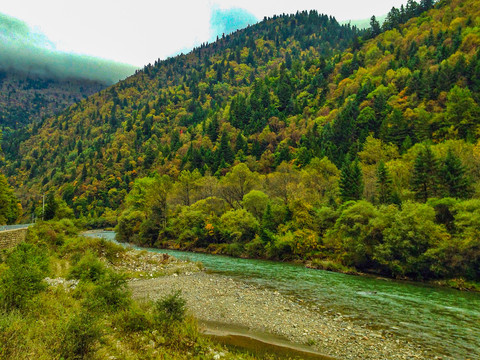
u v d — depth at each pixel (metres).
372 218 39.97
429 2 191.12
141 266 32.50
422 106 87.69
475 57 90.88
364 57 163.50
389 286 29.69
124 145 182.50
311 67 198.62
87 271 22.11
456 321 18.80
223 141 121.62
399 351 14.32
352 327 17.31
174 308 14.52
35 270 14.92
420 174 49.50
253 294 23.64
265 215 57.16
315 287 27.67
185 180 82.75
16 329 9.16
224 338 15.17
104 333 11.06
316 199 61.66
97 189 145.25
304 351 13.97
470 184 46.66
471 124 68.44
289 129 127.81
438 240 34.66
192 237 63.84
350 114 106.44
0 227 38.22
